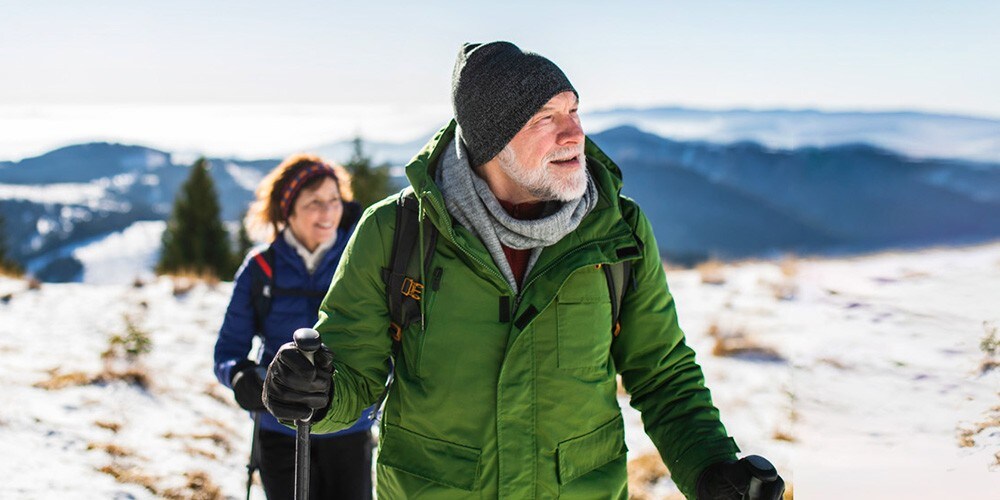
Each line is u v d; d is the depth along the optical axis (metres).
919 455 3.52
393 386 1.96
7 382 6.27
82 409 5.77
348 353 1.92
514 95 1.87
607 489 1.92
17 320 9.33
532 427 1.85
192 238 38.50
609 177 2.00
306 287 3.16
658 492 4.70
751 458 1.75
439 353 1.86
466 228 1.87
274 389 1.63
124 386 6.39
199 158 38.94
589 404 1.89
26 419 5.41
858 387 4.54
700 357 7.49
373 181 31.84
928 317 5.71
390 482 1.93
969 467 3.34
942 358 4.72
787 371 6.28
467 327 1.86
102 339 8.20
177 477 4.68
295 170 3.20
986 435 3.59
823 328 6.18
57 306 10.42
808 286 9.05
